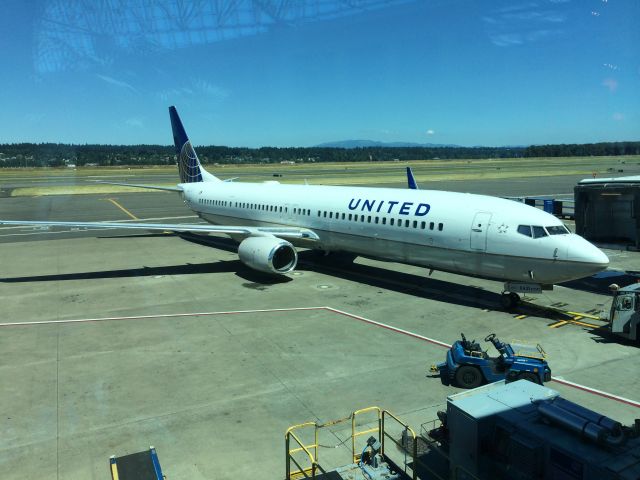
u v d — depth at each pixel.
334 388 14.18
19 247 37.84
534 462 8.52
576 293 24.00
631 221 25.47
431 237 22.42
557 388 14.02
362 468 10.27
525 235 19.69
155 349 17.16
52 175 133.00
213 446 11.39
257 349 17.09
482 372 13.92
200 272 29.06
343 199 27.48
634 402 13.20
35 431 12.02
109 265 31.17
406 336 18.25
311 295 23.88
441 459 11.02
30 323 20.02
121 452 11.16
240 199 35.12
